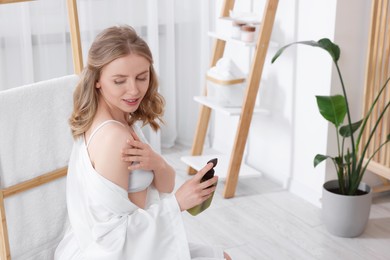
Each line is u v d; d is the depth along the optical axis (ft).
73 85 5.98
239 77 10.90
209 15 12.47
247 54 11.54
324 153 10.12
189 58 12.81
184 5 12.44
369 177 10.67
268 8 9.86
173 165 12.30
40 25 11.09
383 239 9.30
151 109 5.65
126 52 4.95
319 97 8.89
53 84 5.81
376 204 10.45
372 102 9.67
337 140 9.75
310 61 10.07
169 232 5.15
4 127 5.39
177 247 5.12
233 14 10.84
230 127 12.49
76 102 5.31
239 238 9.39
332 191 9.50
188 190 5.19
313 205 10.45
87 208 5.20
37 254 5.86
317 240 9.30
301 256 8.86
